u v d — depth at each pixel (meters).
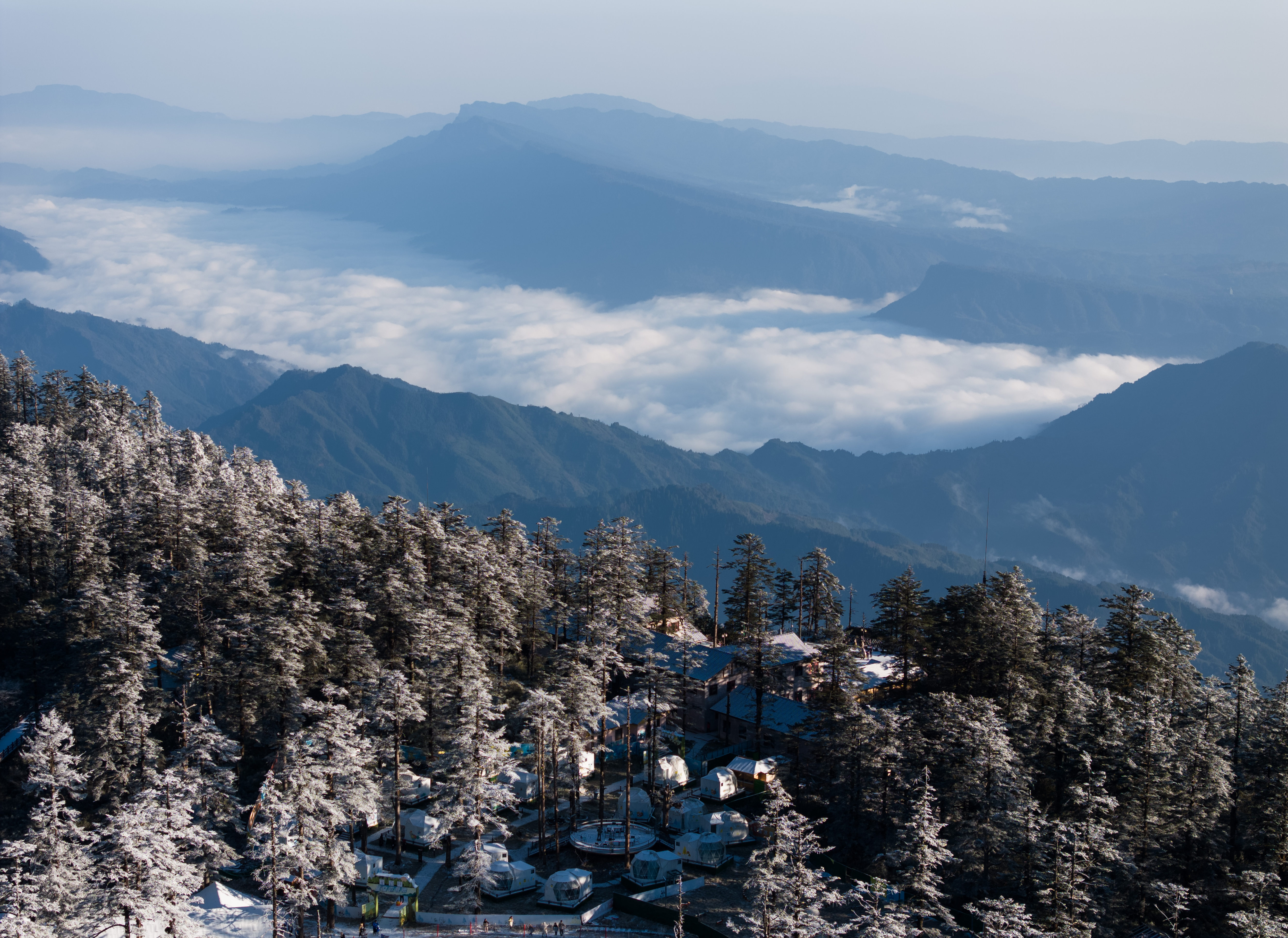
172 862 54.75
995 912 59.22
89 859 55.88
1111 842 66.50
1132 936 64.75
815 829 79.50
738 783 92.00
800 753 96.06
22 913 53.25
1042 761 79.62
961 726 74.88
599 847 79.25
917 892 67.62
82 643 81.19
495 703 94.81
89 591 77.62
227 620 87.56
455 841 80.25
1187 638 92.56
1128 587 92.44
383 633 94.81
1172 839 72.12
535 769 89.25
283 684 78.62
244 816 76.94
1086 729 77.00
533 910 72.19
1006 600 98.94
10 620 98.00
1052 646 97.62
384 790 81.25
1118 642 92.56
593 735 89.38
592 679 81.12
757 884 60.00
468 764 71.56
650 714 90.50
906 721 79.94
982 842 69.31
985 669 93.50
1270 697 78.50
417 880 75.12
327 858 62.81
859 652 92.81
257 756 85.81
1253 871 67.88
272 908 66.00
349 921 69.25
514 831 83.38
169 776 60.75
